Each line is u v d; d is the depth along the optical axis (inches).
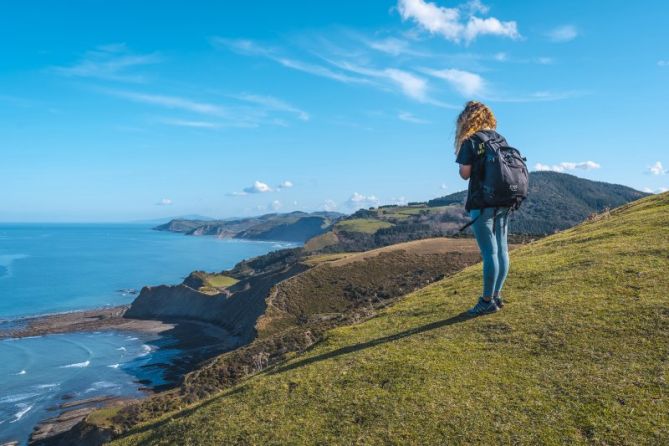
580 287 325.4
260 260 6756.9
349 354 293.4
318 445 199.8
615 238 470.6
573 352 233.8
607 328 250.8
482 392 212.2
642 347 226.4
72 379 2349.9
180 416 306.5
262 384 280.8
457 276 534.3
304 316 2812.5
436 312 348.5
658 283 302.2
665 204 684.7
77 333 3501.5
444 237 3914.9
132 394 2118.6
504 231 298.7
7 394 2118.6
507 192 268.2
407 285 2783.0
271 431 219.9
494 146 267.6
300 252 6525.6
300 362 312.5
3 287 5890.8
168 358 2778.1
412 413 205.9
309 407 233.8
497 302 311.7
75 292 5580.7
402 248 3572.8
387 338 310.5
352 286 3088.1
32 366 2586.1
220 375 1268.5
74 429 1417.3
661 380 197.5
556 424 182.2
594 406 188.7
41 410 1913.1
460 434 186.1
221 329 3577.8
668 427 168.9
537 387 209.3
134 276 7155.5
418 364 249.9
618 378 204.7
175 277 7071.9
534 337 257.4
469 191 286.4
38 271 7549.2
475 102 284.5
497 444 177.2
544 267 402.0
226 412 255.9
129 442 285.6
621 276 330.3
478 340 269.7
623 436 169.0
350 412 218.8
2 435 1672.0
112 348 3034.0
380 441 192.1
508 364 234.5
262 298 3405.5
